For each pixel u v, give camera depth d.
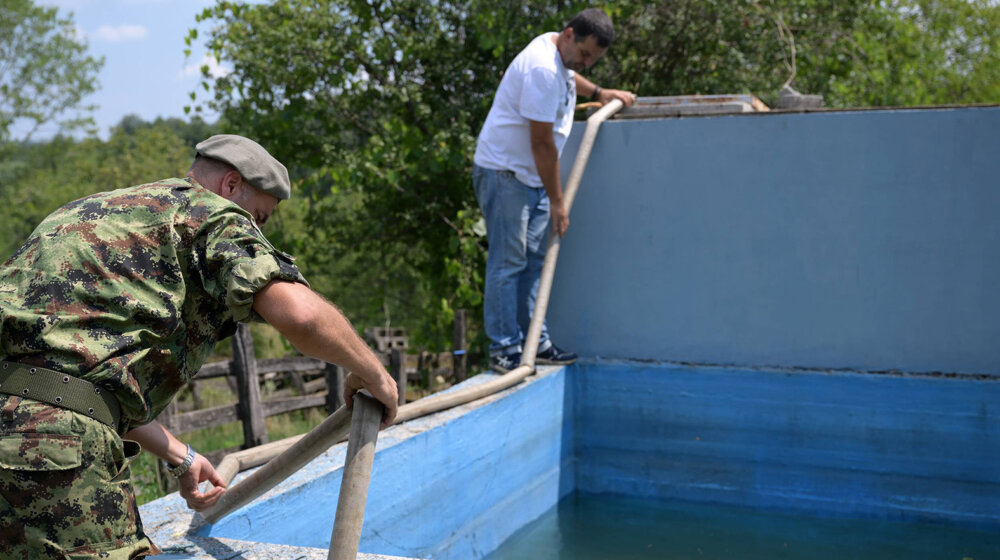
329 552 1.72
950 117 4.19
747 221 4.57
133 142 29.06
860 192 4.36
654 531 4.24
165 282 1.61
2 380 1.50
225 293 1.60
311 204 9.91
